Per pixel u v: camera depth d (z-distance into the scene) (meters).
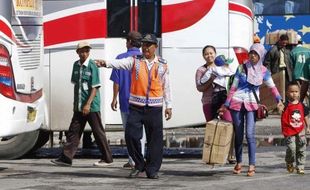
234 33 24.06
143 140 20.78
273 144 28.53
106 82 23.89
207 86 21.42
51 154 25.91
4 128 19.33
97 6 23.88
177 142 29.27
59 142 29.12
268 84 20.11
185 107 23.97
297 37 30.38
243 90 19.89
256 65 19.88
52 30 23.81
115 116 24.00
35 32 21.36
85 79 21.64
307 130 20.94
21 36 20.39
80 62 21.72
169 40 23.95
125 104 21.23
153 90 19.20
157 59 19.34
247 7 24.33
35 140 23.95
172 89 23.95
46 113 23.88
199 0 23.97
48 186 18.47
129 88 21.20
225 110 20.30
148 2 24.06
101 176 20.12
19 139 23.95
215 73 21.30
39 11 21.75
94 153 25.97
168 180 19.41
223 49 24.05
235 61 24.03
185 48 23.97
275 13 38.91
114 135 31.27
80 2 23.80
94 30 23.86
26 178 19.86
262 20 39.00
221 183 18.83
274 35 33.47
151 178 19.53
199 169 21.52
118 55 22.16
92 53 23.89
